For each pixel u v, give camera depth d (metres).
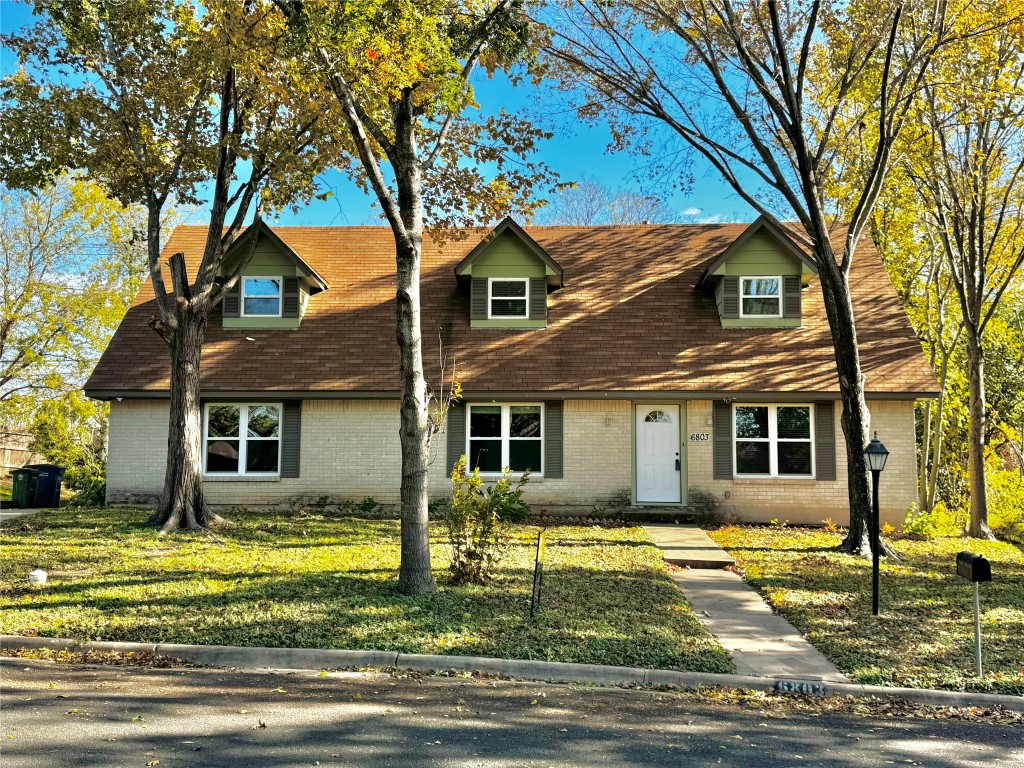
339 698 6.18
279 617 8.20
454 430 17.59
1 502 19.36
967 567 7.13
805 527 16.58
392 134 11.54
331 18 8.41
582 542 13.71
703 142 14.45
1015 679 6.96
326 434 17.66
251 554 11.77
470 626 8.02
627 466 17.39
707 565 12.35
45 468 19.47
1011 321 26.34
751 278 18.59
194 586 9.51
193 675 6.78
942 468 24.36
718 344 18.08
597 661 7.21
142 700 5.99
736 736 5.60
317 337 18.53
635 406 17.72
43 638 7.53
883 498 16.83
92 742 5.02
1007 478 19.22
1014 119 15.28
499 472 17.59
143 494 17.50
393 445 17.58
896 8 12.19
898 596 10.06
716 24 13.27
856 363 13.43
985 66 14.02
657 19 13.20
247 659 7.21
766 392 16.77
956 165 16.81
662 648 7.61
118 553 11.73
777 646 8.02
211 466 17.81
